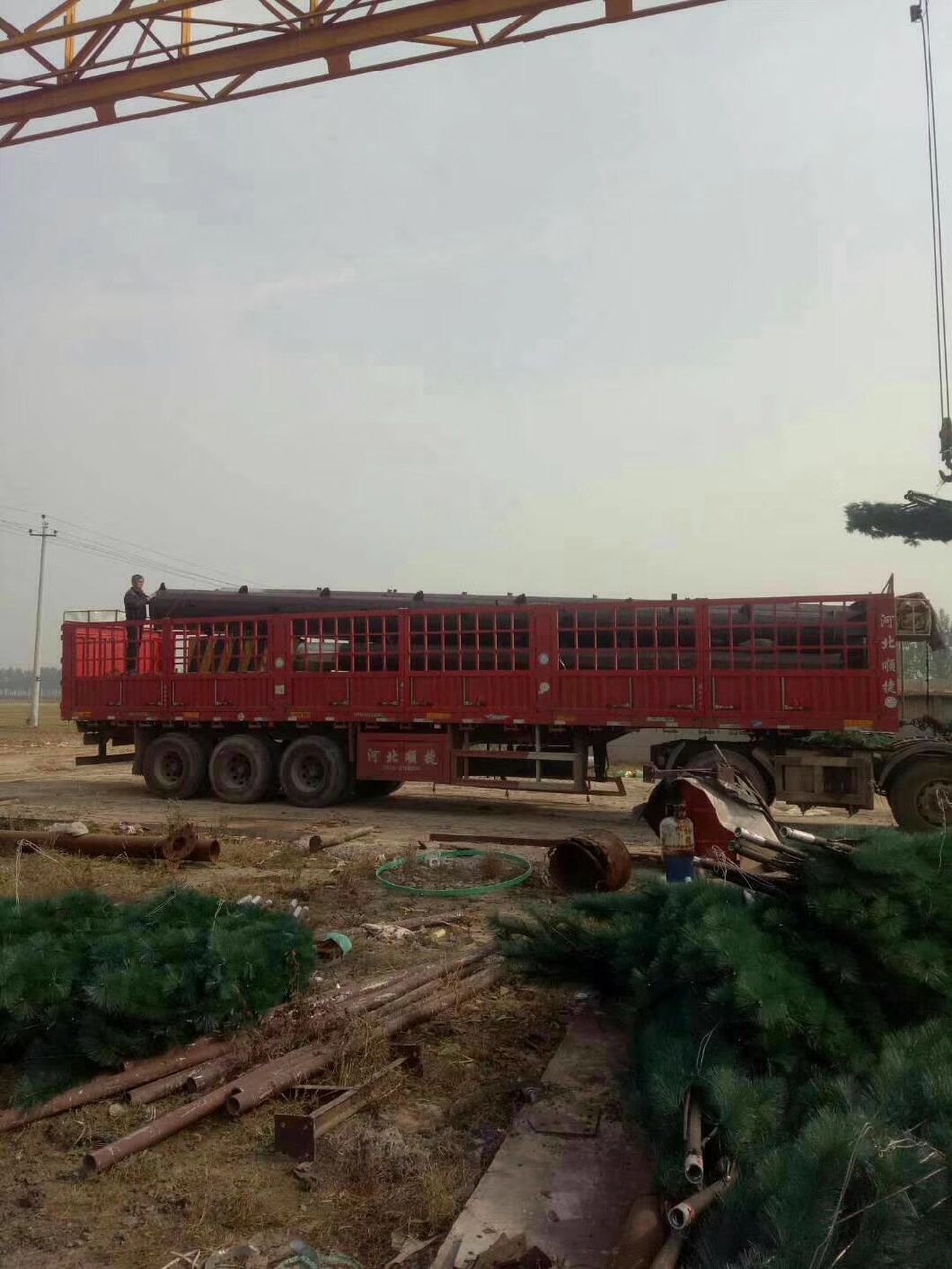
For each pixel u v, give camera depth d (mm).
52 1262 3344
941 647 13055
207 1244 3441
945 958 4160
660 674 13469
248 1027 5035
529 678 14352
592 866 8812
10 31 15102
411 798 18031
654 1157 3467
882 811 16422
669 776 7344
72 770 24312
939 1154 2664
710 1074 3465
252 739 16656
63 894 6344
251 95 14922
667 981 4410
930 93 16625
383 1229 3510
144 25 14742
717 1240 2752
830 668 12672
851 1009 4082
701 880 5266
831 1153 2662
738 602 13125
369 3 13883
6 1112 4402
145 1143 4059
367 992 5684
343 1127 4289
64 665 18312
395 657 15609
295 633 16359
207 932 5406
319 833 12562
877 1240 2461
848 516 13633
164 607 18219
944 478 13375
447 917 7852
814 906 4445
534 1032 5395
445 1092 4668
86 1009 4809
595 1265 3166
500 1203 3580
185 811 15492
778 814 16016
